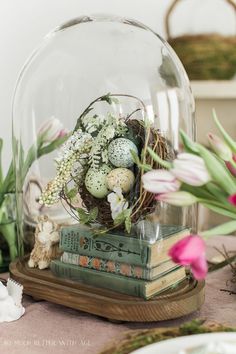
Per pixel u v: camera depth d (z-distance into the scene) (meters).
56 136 1.08
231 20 1.73
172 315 0.85
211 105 1.80
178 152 1.00
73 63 1.06
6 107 1.46
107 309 0.85
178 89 1.04
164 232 0.90
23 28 1.46
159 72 1.02
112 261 0.89
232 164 0.77
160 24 1.70
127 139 0.89
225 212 0.75
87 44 1.06
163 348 0.67
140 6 1.65
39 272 0.97
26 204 1.07
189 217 1.00
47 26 1.50
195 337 0.69
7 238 1.11
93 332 0.85
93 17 1.10
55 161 1.00
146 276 0.86
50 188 0.95
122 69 1.03
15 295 0.91
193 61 1.69
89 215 0.91
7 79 1.46
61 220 1.00
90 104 0.99
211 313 0.92
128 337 0.76
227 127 1.81
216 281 1.06
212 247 1.24
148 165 0.86
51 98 1.08
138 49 1.04
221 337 0.69
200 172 0.71
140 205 0.89
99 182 0.89
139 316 0.84
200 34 1.71
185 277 0.93
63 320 0.89
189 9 1.72
